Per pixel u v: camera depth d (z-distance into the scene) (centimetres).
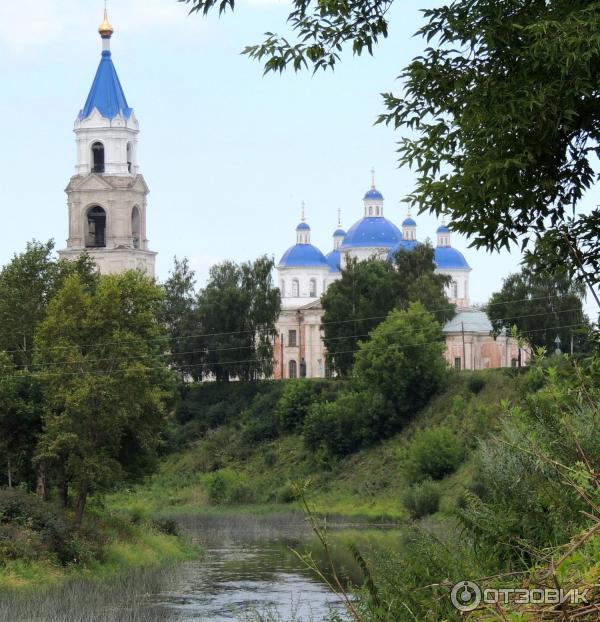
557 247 2862
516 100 2558
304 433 19188
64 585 7944
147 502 18625
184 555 10875
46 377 10012
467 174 2644
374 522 14450
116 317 10244
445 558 2284
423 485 13875
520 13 2619
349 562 8900
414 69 2734
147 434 10969
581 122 2652
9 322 11556
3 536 8475
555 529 2203
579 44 2423
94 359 10019
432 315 19762
